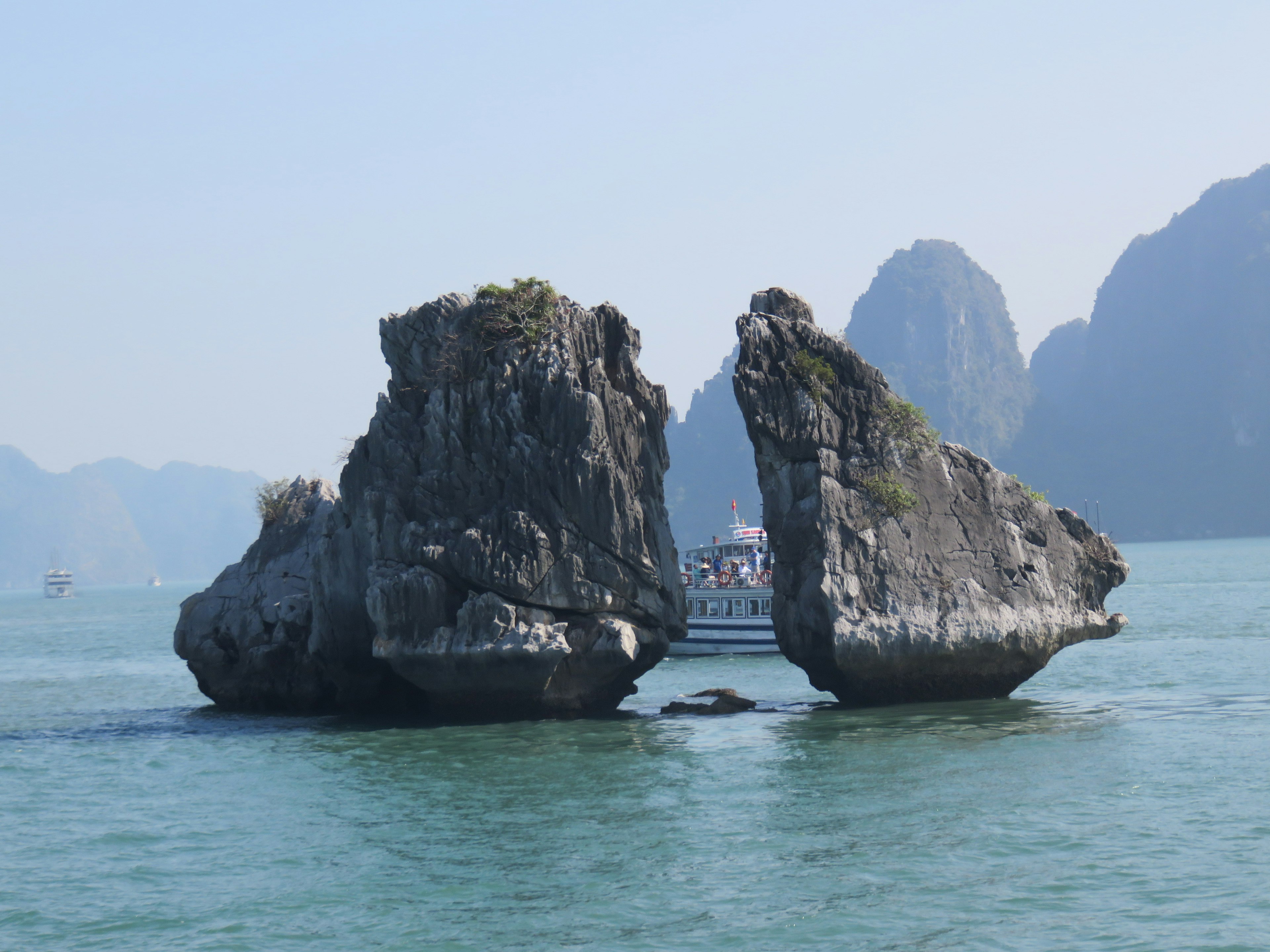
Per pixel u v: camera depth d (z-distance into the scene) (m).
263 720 45.19
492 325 41.97
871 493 39.72
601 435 40.22
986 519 40.53
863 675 39.12
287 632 47.66
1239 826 25.12
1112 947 19.77
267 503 53.47
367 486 43.12
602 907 22.05
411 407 43.41
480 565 39.31
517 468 40.25
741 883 23.02
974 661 39.69
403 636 39.75
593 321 42.69
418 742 37.53
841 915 21.30
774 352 40.94
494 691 39.62
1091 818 26.16
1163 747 32.53
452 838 26.56
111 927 22.03
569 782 31.28
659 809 28.30
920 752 33.00
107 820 29.56
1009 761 31.58
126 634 124.69
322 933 21.41
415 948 20.59
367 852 25.81
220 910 22.72
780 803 28.28
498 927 21.33
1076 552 41.44
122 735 42.91
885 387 41.22
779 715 40.12
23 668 82.12
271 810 29.83
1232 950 19.47
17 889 24.33
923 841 25.02
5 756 39.16
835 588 38.56
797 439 40.06
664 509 43.09
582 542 39.91
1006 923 20.80
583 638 39.56
